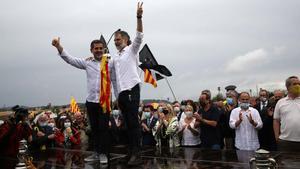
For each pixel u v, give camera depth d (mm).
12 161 7633
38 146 9797
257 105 11031
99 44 6750
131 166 6203
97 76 6754
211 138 9094
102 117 6676
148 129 10969
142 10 6109
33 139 9656
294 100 7445
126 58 6391
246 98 8602
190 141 9586
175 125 9852
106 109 6355
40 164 7059
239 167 5859
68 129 11023
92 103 6789
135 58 6484
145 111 11438
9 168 6957
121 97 6379
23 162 6844
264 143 9383
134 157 6254
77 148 9727
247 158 6746
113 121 10281
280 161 6312
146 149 8695
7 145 8203
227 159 6711
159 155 7527
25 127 8500
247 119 8578
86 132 10781
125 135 10633
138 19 6156
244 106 8617
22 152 6906
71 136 10945
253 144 8523
